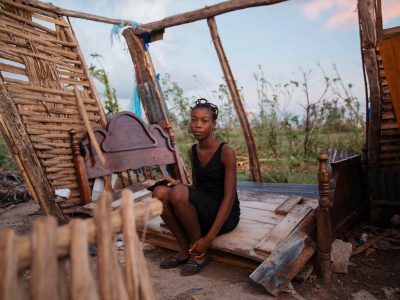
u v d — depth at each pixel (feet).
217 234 9.61
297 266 8.27
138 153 16.40
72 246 2.90
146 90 20.15
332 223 10.25
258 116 28.48
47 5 15.01
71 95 15.12
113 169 15.17
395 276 9.03
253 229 9.94
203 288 8.50
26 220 15.53
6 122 12.46
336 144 26.09
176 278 9.09
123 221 3.34
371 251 10.71
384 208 13.32
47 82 14.38
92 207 13.12
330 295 8.09
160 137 17.87
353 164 12.48
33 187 13.00
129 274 3.29
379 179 13.26
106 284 3.02
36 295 2.67
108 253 3.08
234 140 28.50
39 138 13.32
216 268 9.57
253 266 9.20
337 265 9.17
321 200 8.74
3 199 19.63
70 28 16.10
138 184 15.92
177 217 9.49
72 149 14.02
